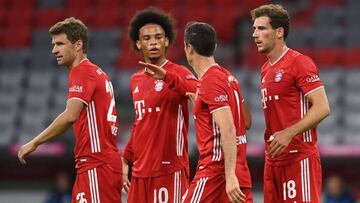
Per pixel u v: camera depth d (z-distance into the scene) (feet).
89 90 88.48
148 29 93.56
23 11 250.78
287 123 86.99
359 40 222.89
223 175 82.69
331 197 142.10
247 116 90.68
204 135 83.61
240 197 78.59
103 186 89.35
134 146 94.48
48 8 250.78
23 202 184.03
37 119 206.80
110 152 90.22
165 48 94.84
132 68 219.82
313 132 87.56
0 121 207.62
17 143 200.44
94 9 248.11
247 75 208.44
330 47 221.25
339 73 206.08
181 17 237.86
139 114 93.91
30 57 229.25
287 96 86.99
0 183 186.60
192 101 89.76
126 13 244.22
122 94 194.29
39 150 178.09
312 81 85.25
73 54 90.07
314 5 238.89
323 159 170.50
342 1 238.27
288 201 87.51
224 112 81.05
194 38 84.43
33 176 186.09
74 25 89.97
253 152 169.78
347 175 172.55
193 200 83.66
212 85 81.97
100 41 231.91
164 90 92.63
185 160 94.02
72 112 87.61
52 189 174.91
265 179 89.56
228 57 226.79
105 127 90.02
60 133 87.92
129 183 99.19
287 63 87.04
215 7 242.99
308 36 224.33
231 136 80.28
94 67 90.43
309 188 86.69
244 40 231.50
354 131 189.88
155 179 92.84
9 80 219.82
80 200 90.07
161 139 92.63
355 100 198.18
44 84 217.56
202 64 84.64
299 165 86.79
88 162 89.45
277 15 87.45
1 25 247.91
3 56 229.25
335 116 192.95
